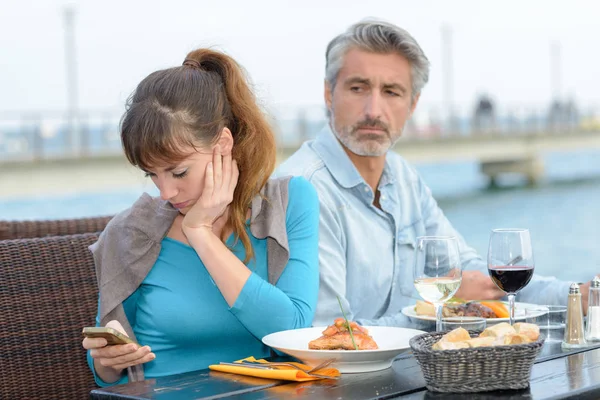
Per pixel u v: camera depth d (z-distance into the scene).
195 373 1.66
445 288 1.75
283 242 1.95
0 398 2.08
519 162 38.97
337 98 2.58
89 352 1.92
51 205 26.08
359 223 2.53
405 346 1.60
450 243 1.76
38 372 2.15
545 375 1.54
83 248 2.29
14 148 20.42
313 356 1.58
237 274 1.83
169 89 1.81
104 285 1.95
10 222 2.91
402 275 2.64
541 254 13.66
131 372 1.83
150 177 1.87
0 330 2.10
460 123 34.88
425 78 2.67
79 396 2.21
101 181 21.70
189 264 1.94
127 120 1.81
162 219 1.95
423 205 2.80
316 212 2.07
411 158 30.09
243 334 1.92
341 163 2.54
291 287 1.95
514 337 1.45
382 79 2.54
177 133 1.78
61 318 2.21
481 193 34.38
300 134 27.38
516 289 1.84
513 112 36.81
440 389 1.42
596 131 39.09
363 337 1.62
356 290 2.53
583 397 1.42
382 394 1.43
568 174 47.38
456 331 1.47
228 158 1.87
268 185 2.04
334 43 2.64
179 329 1.91
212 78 1.90
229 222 1.98
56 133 21.23
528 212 23.67
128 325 1.94
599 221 19.84
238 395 1.46
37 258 2.20
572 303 1.82
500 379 1.40
